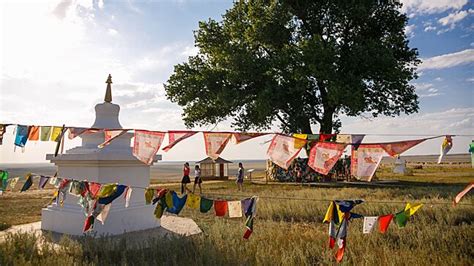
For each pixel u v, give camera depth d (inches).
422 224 356.2
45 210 356.8
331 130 1187.9
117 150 358.6
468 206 442.0
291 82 1058.1
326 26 1205.1
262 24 1108.5
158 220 372.5
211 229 335.9
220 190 894.4
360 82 995.9
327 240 297.0
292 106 1127.6
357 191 717.3
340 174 1190.3
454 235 313.3
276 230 333.4
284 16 1098.1
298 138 211.5
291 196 659.4
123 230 335.6
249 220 211.3
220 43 1237.7
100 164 335.0
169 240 285.7
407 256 248.5
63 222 337.4
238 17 1273.4
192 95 1179.3
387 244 288.5
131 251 260.4
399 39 1167.6
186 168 808.9
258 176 1667.1
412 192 664.4
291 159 211.3
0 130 255.9
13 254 230.5
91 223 243.1
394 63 1007.0
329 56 965.8
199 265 230.1
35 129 261.7
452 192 631.8
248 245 275.3
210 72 1176.2
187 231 344.8
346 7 1088.8
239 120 1252.5
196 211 493.4
